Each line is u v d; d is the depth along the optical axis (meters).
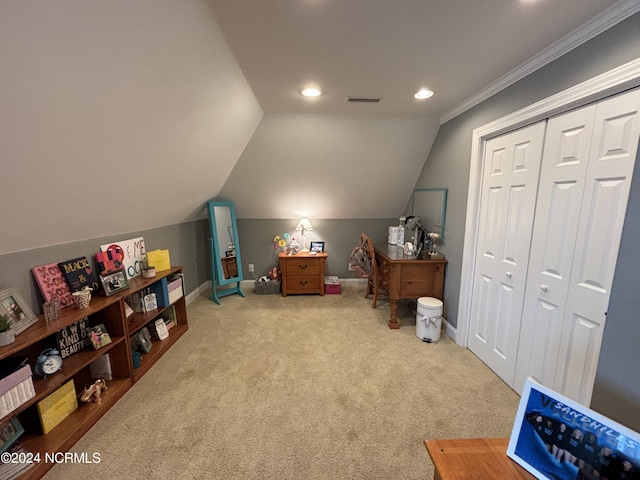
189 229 3.65
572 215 1.56
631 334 0.89
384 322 3.07
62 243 1.84
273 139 3.14
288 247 4.25
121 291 2.04
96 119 1.30
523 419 0.83
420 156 3.38
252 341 2.64
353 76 2.01
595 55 1.38
